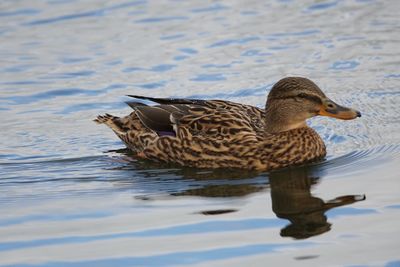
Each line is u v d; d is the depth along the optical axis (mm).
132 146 16359
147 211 13242
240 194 13922
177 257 11625
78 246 12062
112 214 13164
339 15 22344
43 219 13070
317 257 11461
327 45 20641
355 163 15078
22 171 15336
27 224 12891
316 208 13117
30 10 23125
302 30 21500
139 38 21375
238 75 19312
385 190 13625
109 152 16328
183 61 20125
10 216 13227
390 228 12188
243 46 20766
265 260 11438
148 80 19297
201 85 18922
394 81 18688
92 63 20219
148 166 15672
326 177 14555
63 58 20516
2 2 23641
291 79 15516
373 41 20703
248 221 12734
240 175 15000
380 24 21609
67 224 12844
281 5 23250
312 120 17438
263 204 13398
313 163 15359
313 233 12211
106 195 14039
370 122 16938
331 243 11867
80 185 14578
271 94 15641
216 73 19469
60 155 16125
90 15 22812
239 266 11297
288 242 11945
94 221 12922
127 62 20172
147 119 16031
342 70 19359
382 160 15031
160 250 11844
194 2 23609
